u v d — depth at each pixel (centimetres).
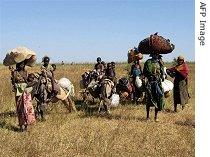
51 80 1290
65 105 1398
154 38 1321
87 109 1466
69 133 1127
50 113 1412
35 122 1164
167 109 1570
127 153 965
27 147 971
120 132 1145
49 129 1160
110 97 1418
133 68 1636
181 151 982
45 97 1268
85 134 1112
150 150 991
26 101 1153
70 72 3769
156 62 1308
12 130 1177
